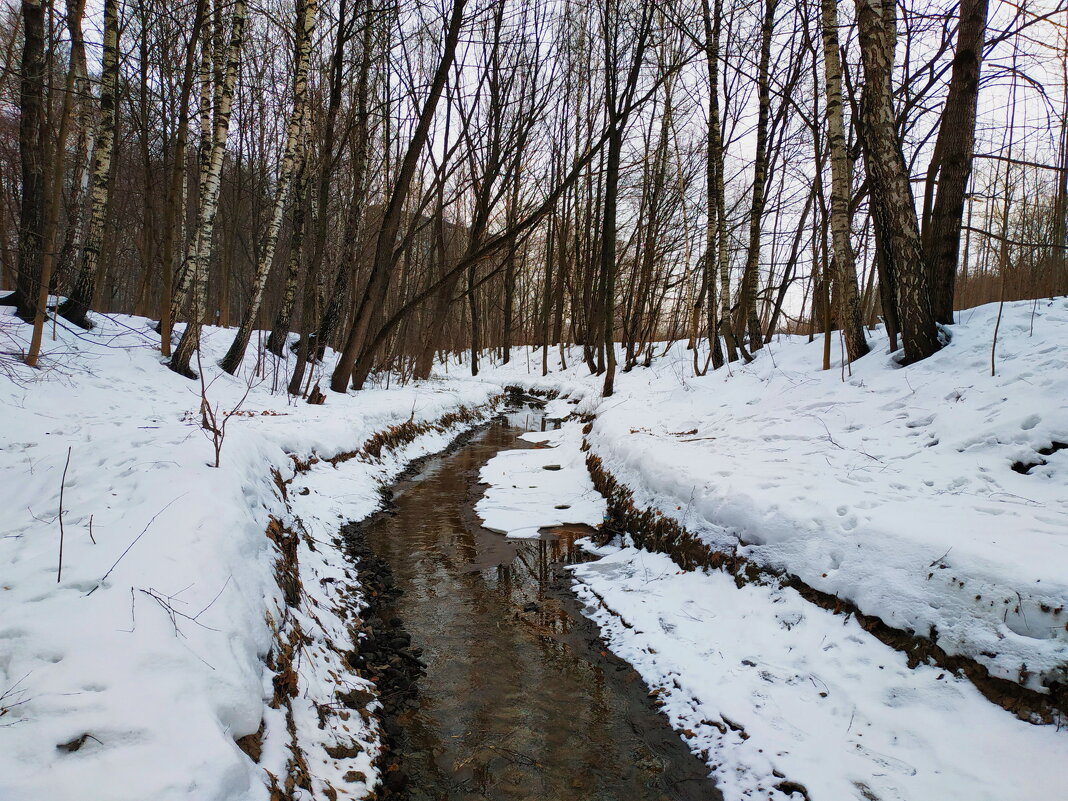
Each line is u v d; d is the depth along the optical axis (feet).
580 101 72.49
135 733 7.01
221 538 11.23
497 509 29.01
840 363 28.43
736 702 12.73
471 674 14.87
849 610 13.55
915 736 10.50
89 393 27.99
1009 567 11.21
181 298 37.58
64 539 10.34
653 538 21.18
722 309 42.88
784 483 17.90
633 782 11.24
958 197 25.04
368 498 28.68
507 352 107.55
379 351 62.69
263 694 9.55
